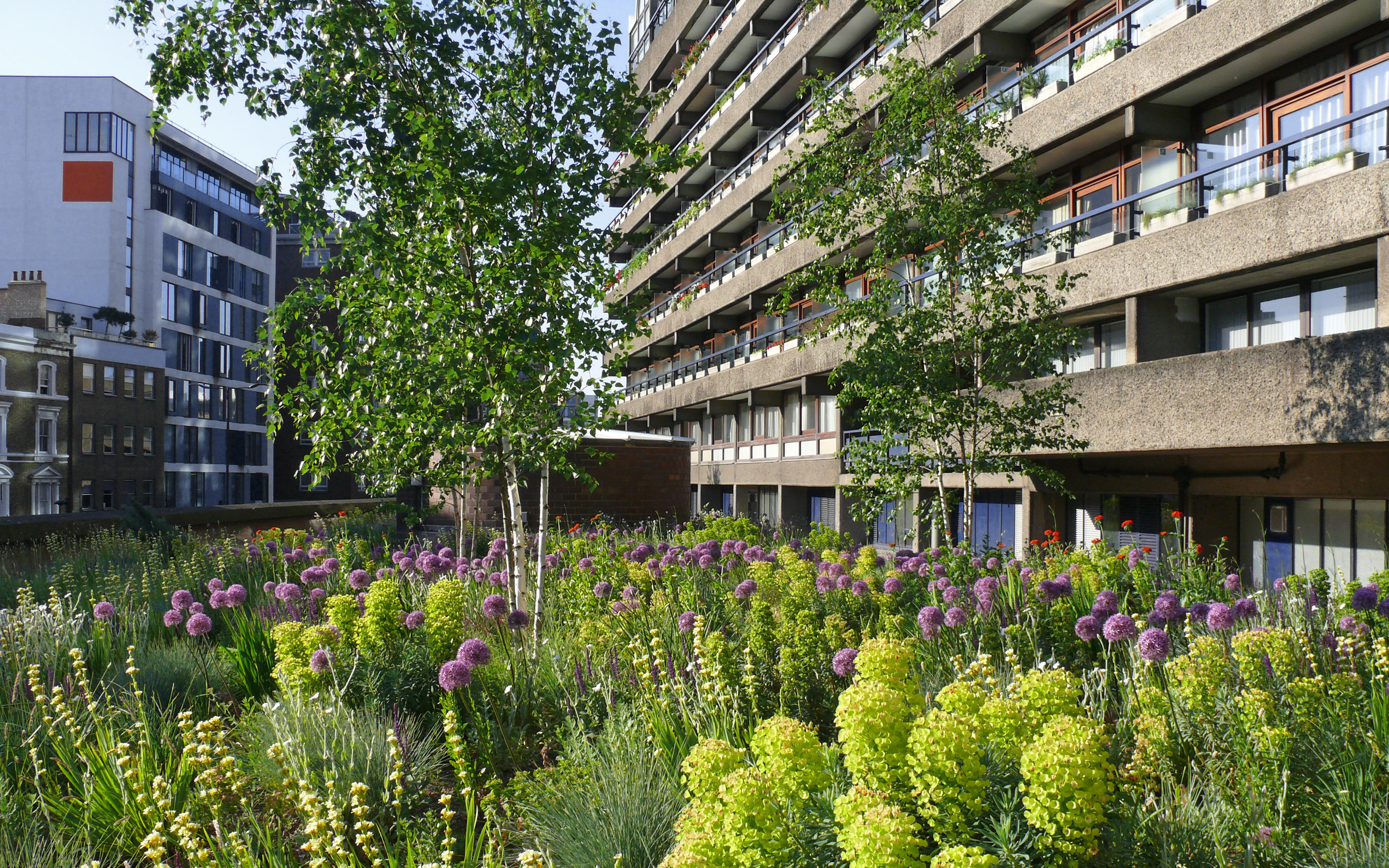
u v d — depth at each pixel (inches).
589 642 296.5
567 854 170.6
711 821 118.4
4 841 171.3
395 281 356.2
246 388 2746.1
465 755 195.8
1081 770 110.6
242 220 2812.5
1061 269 719.1
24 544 642.8
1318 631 261.3
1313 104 577.3
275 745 185.0
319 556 509.7
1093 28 751.7
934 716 121.9
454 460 375.9
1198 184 650.8
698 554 456.8
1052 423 674.8
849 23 1156.5
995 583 315.9
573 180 366.6
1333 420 480.4
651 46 1968.5
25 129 2322.8
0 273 2299.5
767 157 1400.1
